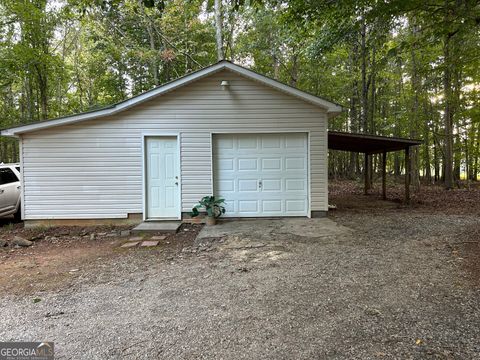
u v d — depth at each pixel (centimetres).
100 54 1647
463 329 252
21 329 272
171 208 773
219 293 342
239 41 1739
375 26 563
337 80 1680
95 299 336
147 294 346
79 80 1838
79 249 559
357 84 1667
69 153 749
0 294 354
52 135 745
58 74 1448
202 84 759
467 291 326
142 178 759
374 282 360
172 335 256
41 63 1291
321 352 226
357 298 318
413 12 502
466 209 878
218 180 785
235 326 269
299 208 793
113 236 656
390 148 1118
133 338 253
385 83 1759
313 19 588
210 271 418
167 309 307
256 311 296
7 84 1279
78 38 1777
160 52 1586
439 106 1412
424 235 580
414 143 938
